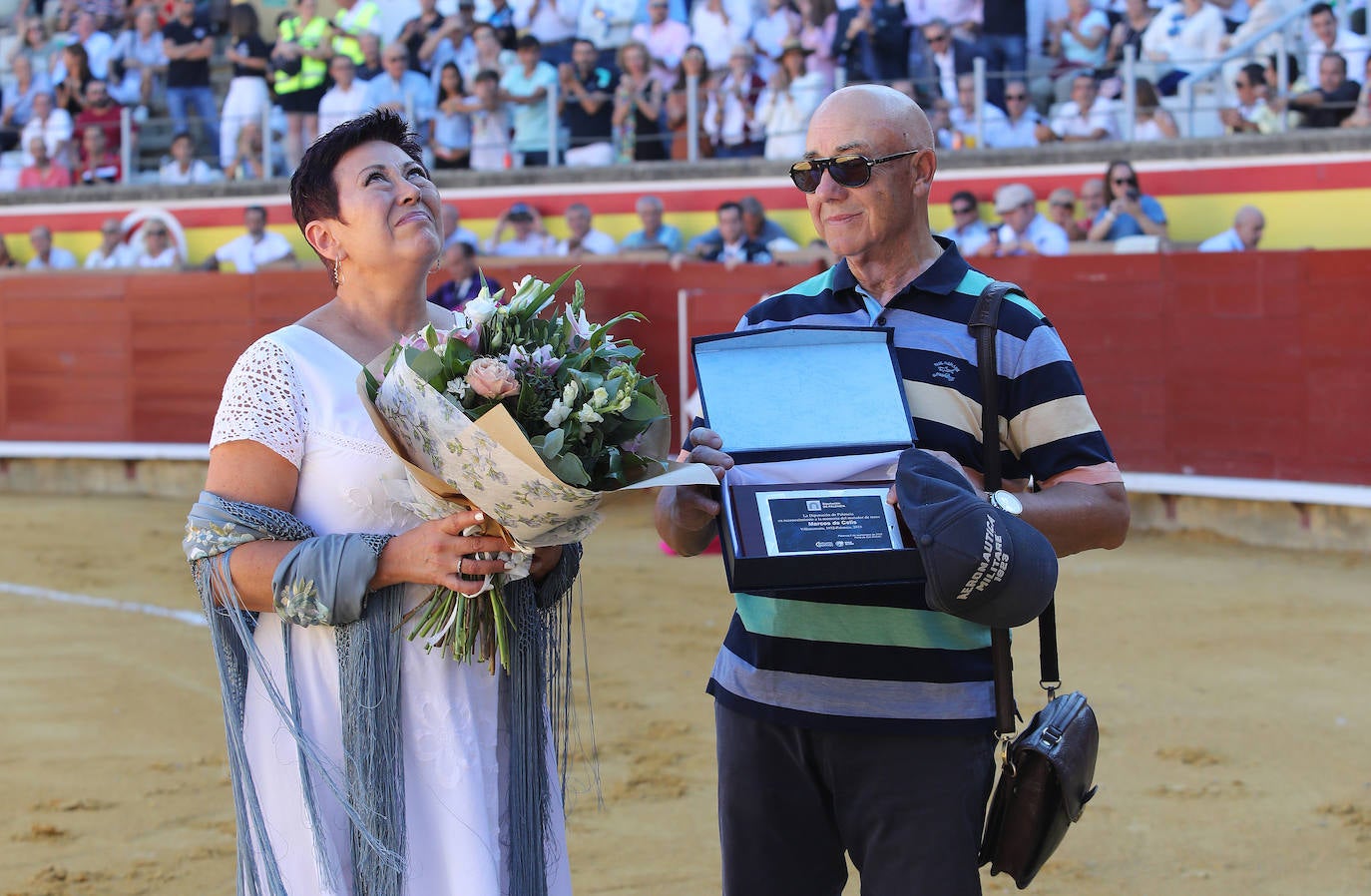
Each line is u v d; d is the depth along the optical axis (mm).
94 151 12625
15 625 6559
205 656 5914
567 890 2166
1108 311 8922
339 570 1880
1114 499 2125
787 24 10664
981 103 9797
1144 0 9867
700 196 10523
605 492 1807
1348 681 5215
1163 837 3650
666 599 6957
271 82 12430
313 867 1985
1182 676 5309
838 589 2139
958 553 1874
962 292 2215
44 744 4633
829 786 2191
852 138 2162
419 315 2152
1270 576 7441
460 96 11438
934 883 2092
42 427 11914
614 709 4910
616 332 10234
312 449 1995
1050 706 2182
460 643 1953
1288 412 8375
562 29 11523
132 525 9883
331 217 2059
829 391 2158
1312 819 3762
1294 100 9227
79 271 11742
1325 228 8961
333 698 1999
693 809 3912
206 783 4230
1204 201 9242
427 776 1989
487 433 1738
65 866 3555
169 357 11492
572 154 11125
